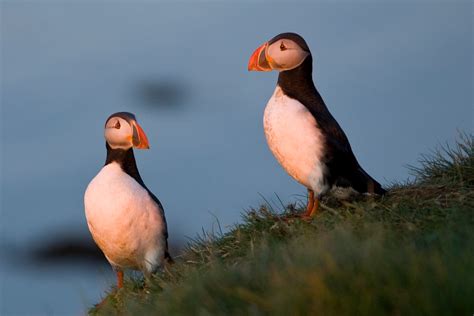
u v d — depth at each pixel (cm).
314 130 1143
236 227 1247
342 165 1159
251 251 1053
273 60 1182
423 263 796
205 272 1042
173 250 1716
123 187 1214
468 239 894
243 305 836
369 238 898
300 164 1159
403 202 1145
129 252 1233
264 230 1184
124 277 1285
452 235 906
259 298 823
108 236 1219
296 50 1176
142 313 1010
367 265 799
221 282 895
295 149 1154
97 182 1226
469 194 1138
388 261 802
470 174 1225
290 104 1164
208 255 1186
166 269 1177
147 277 1188
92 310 1226
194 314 866
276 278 829
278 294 801
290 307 782
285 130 1155
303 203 1312
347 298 769
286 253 927
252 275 896
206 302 863
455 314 735
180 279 1088
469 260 796
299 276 809
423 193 1182
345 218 1105
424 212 1092
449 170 1252
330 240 910
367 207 1125
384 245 892
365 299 764
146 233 1225
